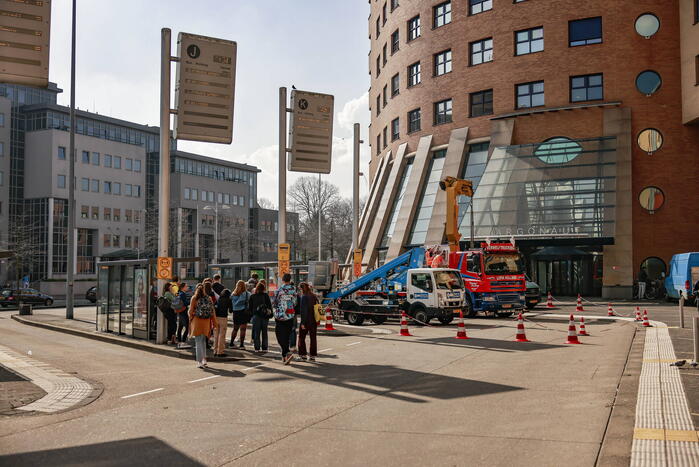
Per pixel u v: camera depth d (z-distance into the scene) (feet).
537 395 30.86
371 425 25.58
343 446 22.44
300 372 40.91
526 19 151.33
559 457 20.39
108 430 25.71
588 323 76.69
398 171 177.06
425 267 83.97
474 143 158.40
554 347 51.08
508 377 36.45
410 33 180.65
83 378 39.32
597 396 30.14
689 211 133.39
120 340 61.62
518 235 134.82
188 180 355.36
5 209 284.82
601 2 143.33
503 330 67.21
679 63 136.67
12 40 46.42
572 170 139.23
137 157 330.54
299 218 329.31
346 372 40.37
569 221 133.08
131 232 324.60
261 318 51.78
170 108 57.36
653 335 58.80
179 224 313.12
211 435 24.56
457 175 155.33
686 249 132.77
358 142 83.87
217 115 58.54
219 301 49.14
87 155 303.48
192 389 35.37
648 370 37.14
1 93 328.90
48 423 27.09
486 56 158.40
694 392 29.81
